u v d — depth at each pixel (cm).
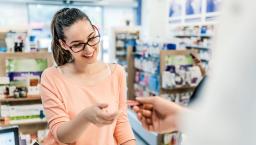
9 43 352
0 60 275
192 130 24
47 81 111
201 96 25
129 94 569
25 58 280
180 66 407
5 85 276
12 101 286
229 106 21
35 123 292
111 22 1099
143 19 1059
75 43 101
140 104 57
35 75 283
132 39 779
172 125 48
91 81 114
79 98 109
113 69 123
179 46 440
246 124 21
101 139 107
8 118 267
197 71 405
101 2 1045
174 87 401
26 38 374
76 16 102
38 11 989
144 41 529
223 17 22
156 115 53
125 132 116
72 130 87
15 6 959
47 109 106
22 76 280
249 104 21
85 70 115
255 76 20
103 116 75
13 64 277
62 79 111
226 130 21
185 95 419
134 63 564
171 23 895
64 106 107
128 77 567
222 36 22
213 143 22
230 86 21
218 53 22
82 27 100
